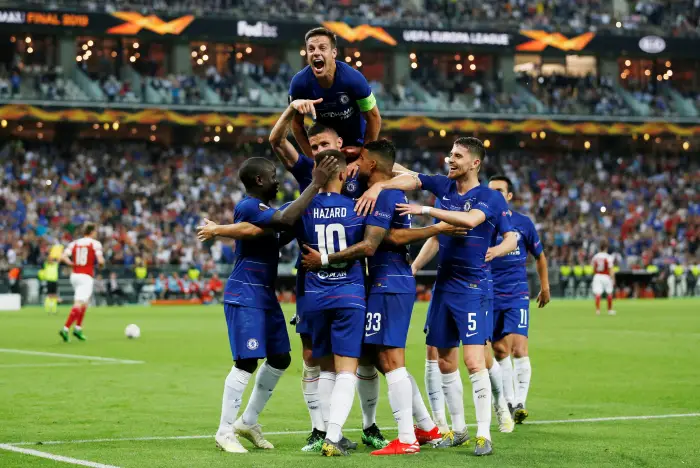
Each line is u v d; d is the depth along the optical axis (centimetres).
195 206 5694
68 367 1853
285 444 1026
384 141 1000
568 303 5016
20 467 867
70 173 5700
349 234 958
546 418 1222
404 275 977
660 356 2088
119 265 5000
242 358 973
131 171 5866
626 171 6881
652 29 6956
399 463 894
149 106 5781
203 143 6381
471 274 1005
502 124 6481
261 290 990
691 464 894
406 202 981
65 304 4944
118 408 1295
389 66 6644
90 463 888
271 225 961
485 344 1007
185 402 1358
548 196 6481
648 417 1227
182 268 5084
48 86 5728
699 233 6419
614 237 6184
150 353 2164
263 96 6197
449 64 6819
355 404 1343
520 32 6531
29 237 5000
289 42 6281
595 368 1847
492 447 986
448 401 1022
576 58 7150
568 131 6619
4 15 5500
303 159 1059
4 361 1970
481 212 995
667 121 6775
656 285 5862
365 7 6531
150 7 5984
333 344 961
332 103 1041
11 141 5934
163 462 895
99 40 6116
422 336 2666
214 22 5959
